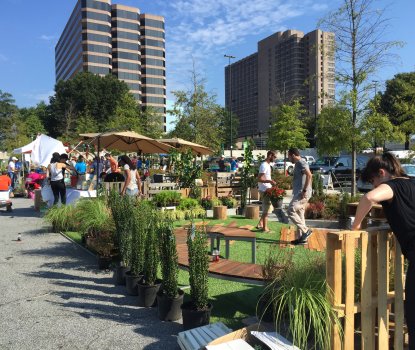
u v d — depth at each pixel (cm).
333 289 334
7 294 571
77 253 816
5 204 1474
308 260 438
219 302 532
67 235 988
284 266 433
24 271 690
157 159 3684
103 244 702
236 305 520
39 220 1261
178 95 3412
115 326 460
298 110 3503
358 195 1308
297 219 834
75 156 2453
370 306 339
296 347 334
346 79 1548
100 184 1203
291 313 348
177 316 477
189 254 452
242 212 1438
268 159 1034
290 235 964
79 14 11750
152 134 5206
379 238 338
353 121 1545
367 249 333
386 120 1492
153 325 463
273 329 391
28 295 567
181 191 1466
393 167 338
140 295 523
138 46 12288
